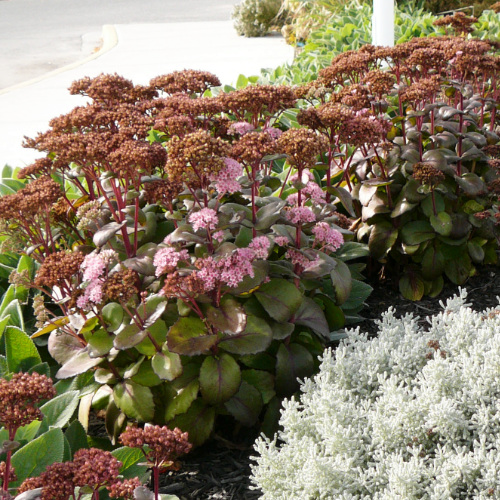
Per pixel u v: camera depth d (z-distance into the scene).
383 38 6.51
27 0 28.00
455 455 2.12
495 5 8.11
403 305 3.95
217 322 2.54
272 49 13.36
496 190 3.84
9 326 2.85
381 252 3.92
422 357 2.62
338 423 2.35
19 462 2.27
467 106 4.15
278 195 3.59
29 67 13.91
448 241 3.87
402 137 4.12
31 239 3.10
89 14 22.75
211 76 3.70
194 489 2.67
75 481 1.82
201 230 2.71
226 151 2.58
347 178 3.87
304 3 12.70
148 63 12.51
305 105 5.79
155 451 1.99
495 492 2.01
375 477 2.17
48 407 2.65
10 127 8.62
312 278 2.95
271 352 2.97
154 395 2.74
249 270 2.51
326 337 2.99
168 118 2.96
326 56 7.73
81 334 2.86
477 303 3.93
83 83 3.60
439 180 3.63
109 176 2.77
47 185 2.87
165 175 3.06
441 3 10.98
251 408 2.76
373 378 2.59
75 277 2.90
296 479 2.26
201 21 19.23
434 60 4.04
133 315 2.75
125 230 2.84
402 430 2.28
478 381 2.28
